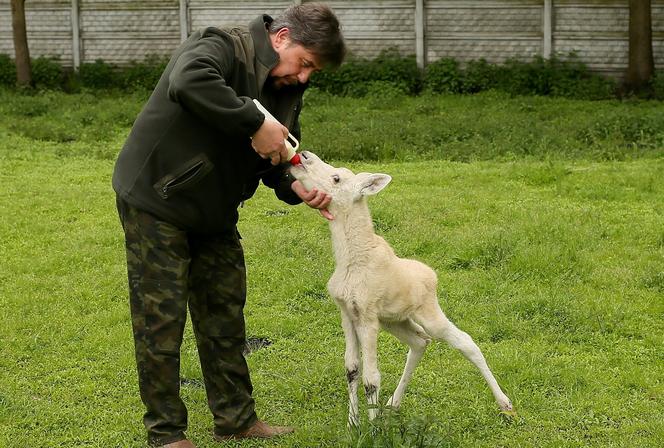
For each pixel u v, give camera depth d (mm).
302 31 4195
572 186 10398
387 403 4992
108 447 4863
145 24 20172
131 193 4242
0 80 19984
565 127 14172
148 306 4285
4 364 5996
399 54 19297
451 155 12758
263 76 4227
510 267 7684
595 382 5566
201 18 19984
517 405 5266
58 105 17234
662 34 18359
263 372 5816
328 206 4555
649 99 17297
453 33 19062
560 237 8383
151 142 4211
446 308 6848
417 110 16500
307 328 6625
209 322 4672
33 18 20453
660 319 6641
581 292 7148
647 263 7773
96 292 7363
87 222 9438
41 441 4922
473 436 4875
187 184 4219
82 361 6066
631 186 10438
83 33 20391
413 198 10008
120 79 19875
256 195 10555
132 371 5867
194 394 5488
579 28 18516
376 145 12969
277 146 4113
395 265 4613
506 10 18781
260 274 7707
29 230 9109
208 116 3982
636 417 5141
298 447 4777
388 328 4867
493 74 18531
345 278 4559
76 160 12758
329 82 18969
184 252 4340
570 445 4785
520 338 6348
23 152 13117
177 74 3965
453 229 8914
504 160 12445
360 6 19328
